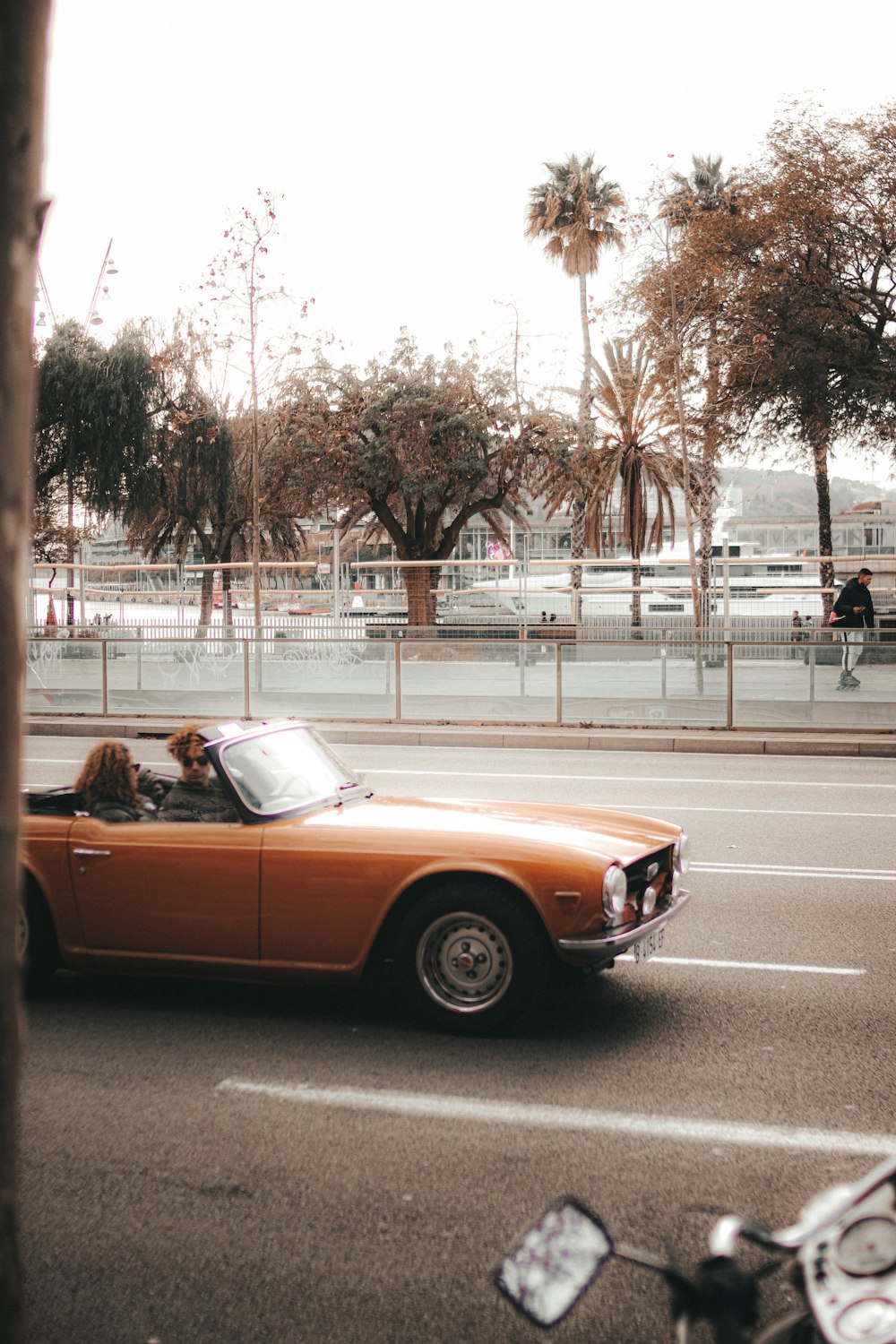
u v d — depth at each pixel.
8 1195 1.82
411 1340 3.00
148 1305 3.16
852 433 28.64
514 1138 4.22
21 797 1.83
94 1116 4.43
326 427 35.41
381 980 5.64
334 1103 4.55
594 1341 2.99
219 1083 4.75
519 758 15.18
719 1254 2.06
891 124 26.62
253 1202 3.75
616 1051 5.09
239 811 5.45
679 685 17.41
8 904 1.81
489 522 43.50
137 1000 5.88
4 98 1.79
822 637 22.05
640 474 41.38
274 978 5.33
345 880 5.18
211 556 37.84
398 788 12.23
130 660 19.30
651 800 11.82
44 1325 3.06
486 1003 5.20
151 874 5.39
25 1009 5.73
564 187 43.91
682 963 6.39
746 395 28.16
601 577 46.03
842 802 11.85
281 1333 3.03
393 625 26.62
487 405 36.41
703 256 26.92
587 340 43.28
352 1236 3.52
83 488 35.09
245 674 18.89
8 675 1.80
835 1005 5.68
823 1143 4.17
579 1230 2.04
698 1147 4.14
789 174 26.83
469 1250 3.44
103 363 33.06
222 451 34.97
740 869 8.71
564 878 5.00
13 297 1.81
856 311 27.88
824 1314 1.88
